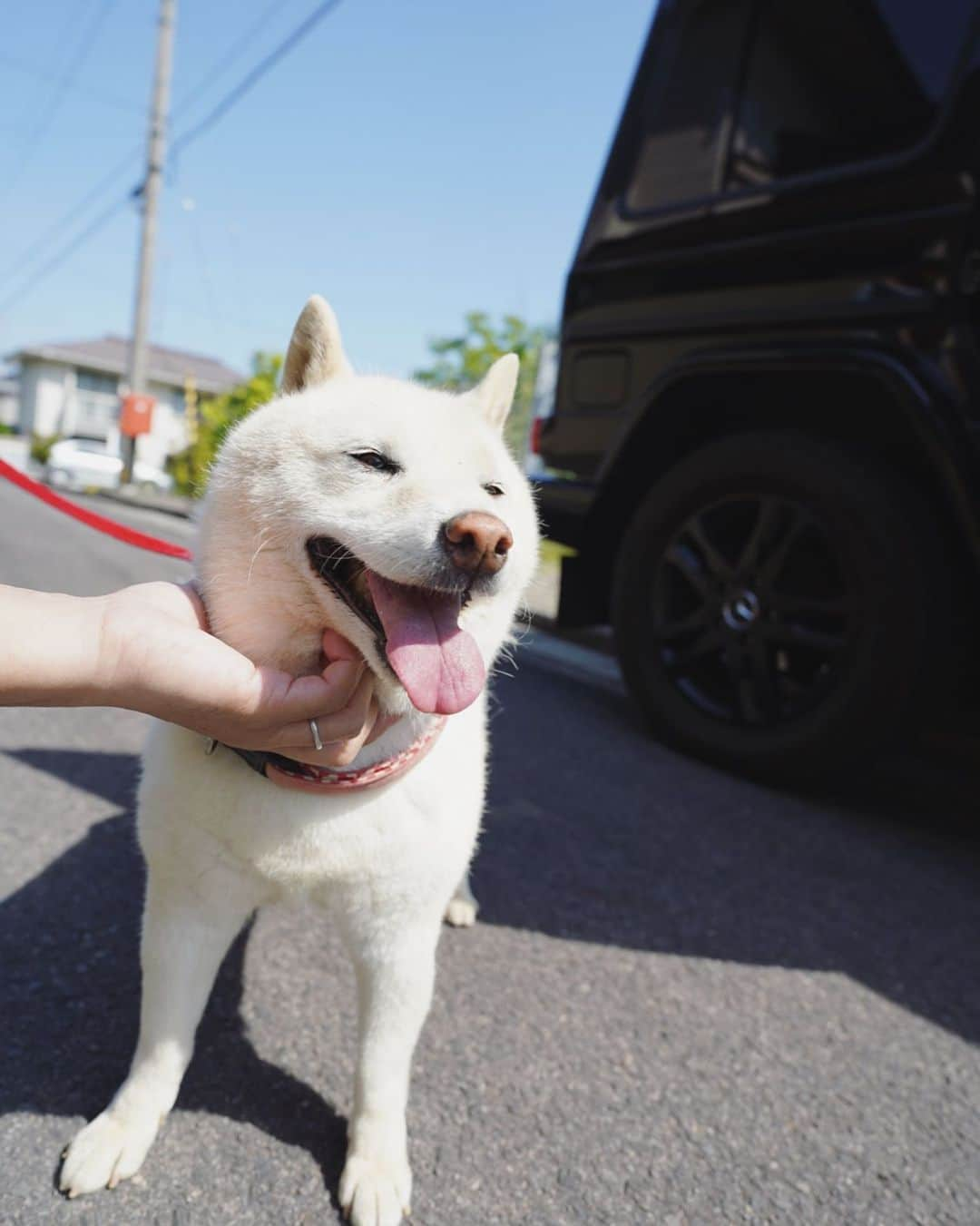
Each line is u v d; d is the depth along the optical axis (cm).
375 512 95
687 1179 107
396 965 103
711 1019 136
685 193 233
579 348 254
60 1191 95
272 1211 96
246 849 97
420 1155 106
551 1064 124
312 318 115
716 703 230
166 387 2405
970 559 199
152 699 80
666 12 248
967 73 190
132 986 128
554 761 221
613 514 257
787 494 210
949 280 190
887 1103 124
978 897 177
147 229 1099
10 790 176
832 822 204
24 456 1809
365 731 95
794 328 211
